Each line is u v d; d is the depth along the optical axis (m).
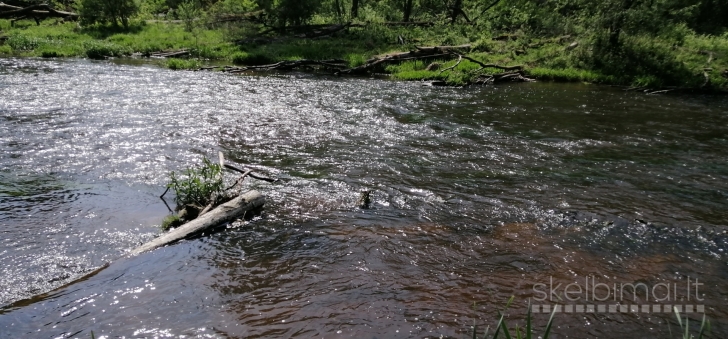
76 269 4.96
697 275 5.11
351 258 5.30
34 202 6.57
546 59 22.86
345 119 12.17
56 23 32.56
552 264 5.26
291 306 4.36
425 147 9.89
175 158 8.67
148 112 12.06
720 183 8.10
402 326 4.07
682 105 15.84
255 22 31.31
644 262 5.37
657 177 8.37
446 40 26.86
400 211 6.68
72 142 9.32
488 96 16.41
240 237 5.78
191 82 17.11
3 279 4.72
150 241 5.51
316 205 6.83
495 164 8.91
